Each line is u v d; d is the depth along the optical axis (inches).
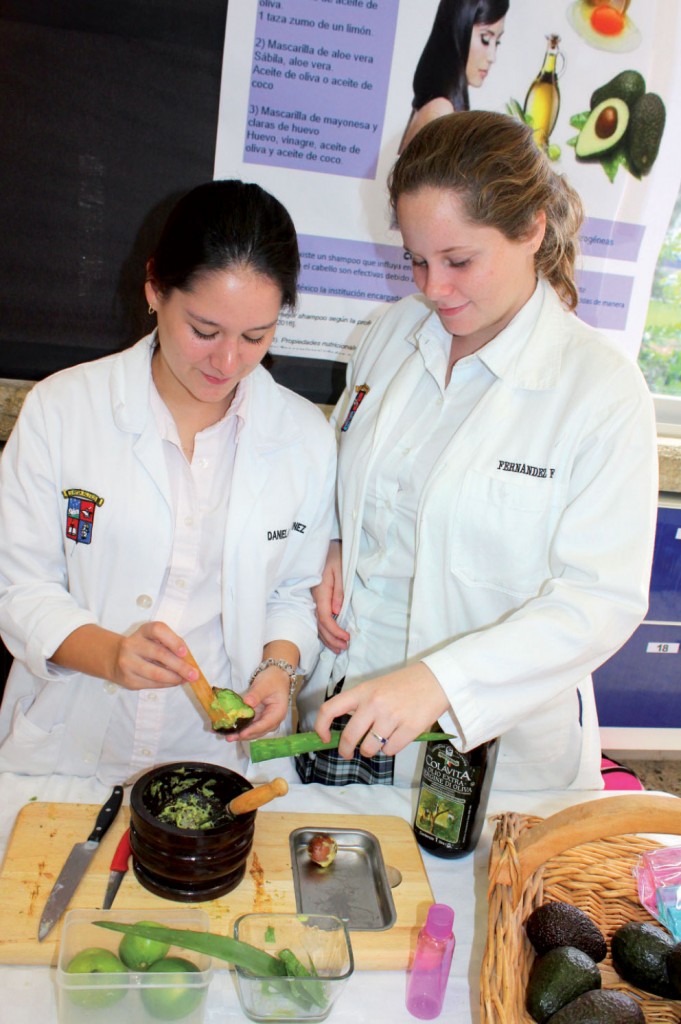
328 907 40.4
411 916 40.0
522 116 75.4
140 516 47.3
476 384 52.8
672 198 79.9
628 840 44.6
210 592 51.1
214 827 39.1
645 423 45.4
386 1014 35.7
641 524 44.4
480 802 44.4
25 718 48.9
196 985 32.1
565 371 49.0
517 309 50.6
